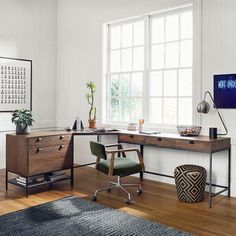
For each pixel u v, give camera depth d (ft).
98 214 11.41
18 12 19.12
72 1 20.07
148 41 16.66
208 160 14.47
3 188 14.71
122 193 13.97
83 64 19.62
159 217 11.18
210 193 12.28
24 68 19.51
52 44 20.97
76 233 9.84
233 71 13.55
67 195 13.70
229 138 13.52
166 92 16.21
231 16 13.55
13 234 9.72
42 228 10.18
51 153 14.44
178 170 12.96
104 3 18.34
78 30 19.83
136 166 13.09
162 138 14.06
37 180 14.33
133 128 16.60
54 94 21.24
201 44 14.42
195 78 14.65
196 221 10.83
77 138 20.35
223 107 13.82
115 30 18.37
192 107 14.83
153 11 16.17
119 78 18.22
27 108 19.75
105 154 12.44
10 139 14.37
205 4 14.26
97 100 18.90
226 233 9.87
